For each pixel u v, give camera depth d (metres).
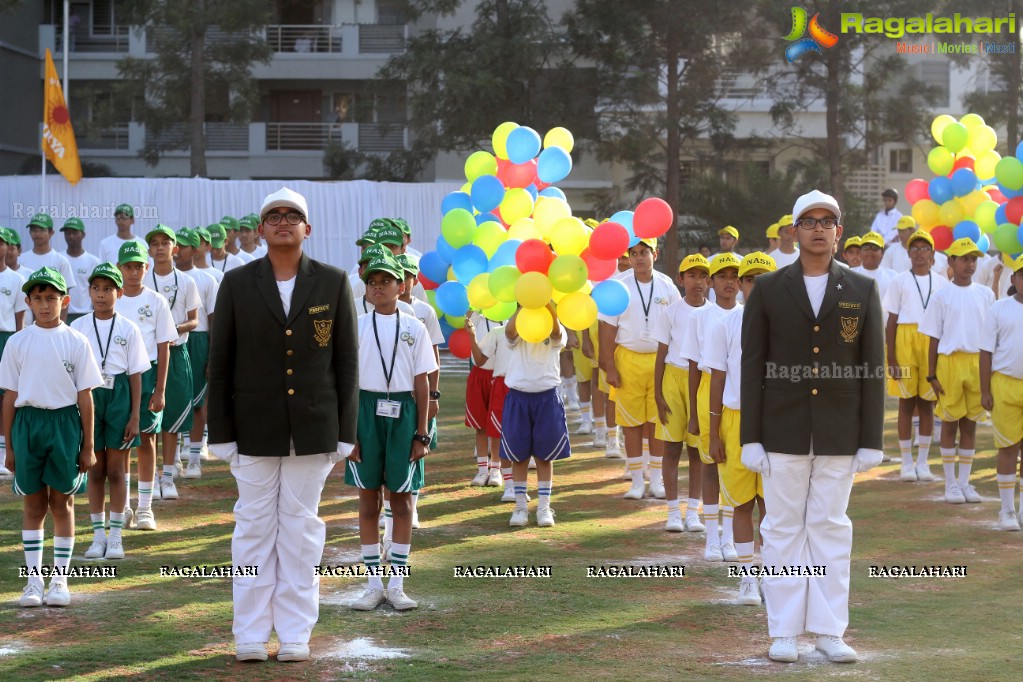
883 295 12.72
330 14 35.53
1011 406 8.93
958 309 10.09
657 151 28.41
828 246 5.87
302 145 35.31
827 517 5.82
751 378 5.96
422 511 9.65
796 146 29.05
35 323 6.86
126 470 8.00
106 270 7.99
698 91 25.17
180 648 5.85
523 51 23.95
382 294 6.93
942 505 10.01
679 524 8.88
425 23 34.44
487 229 9.44
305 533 5.84
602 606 6.73
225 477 11.05
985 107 25.16
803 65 24.83
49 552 8.02
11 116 34.09
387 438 6.70
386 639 6.04
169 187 23.52
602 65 25.11
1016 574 7.55
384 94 27.23
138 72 28.69
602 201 26.81
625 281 10.14
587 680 5.32
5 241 11.20
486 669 5.50
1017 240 12.03
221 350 5.85
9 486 10.38
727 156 27.56
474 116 24.31
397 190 24.28
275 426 5.78
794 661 5.65
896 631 6.23
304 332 5.85
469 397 10.77
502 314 9.37
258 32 31.91
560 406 9.05
